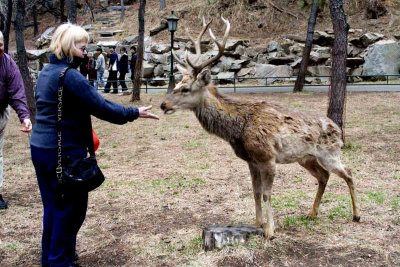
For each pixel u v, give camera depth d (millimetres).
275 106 5172
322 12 29000
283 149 5070
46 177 4266
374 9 27891
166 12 31438
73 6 23000
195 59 5574
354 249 4832
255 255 4676
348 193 6777
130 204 6715
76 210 4328
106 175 8391
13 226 5949
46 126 4168
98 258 4973
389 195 6598
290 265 4516
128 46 28203
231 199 6773
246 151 5035
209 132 5172
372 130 11578
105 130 13227
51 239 4383
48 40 31078
